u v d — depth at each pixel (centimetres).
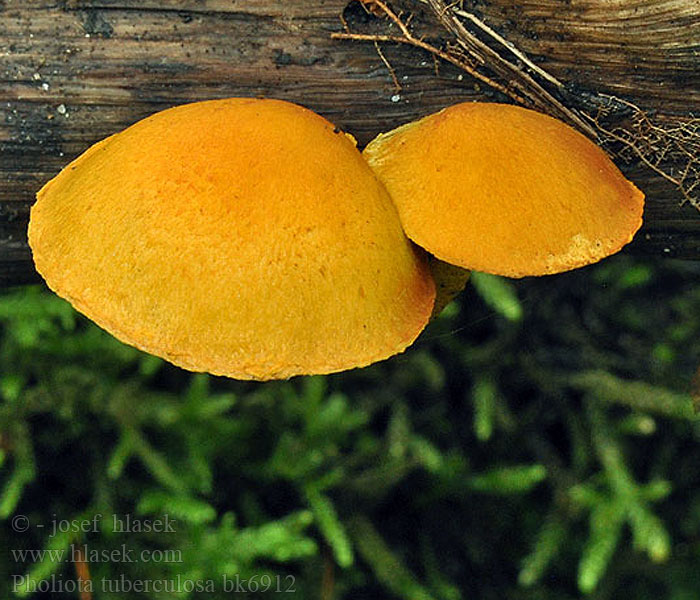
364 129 19
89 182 17
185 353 16
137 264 16
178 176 16
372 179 17
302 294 16
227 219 16
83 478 27
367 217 17
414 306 17
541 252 17
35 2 18
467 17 18
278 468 26
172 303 16
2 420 25
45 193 18
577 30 18
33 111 18
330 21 18
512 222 17
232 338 16
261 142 16
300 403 27
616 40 18
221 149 16
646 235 19
